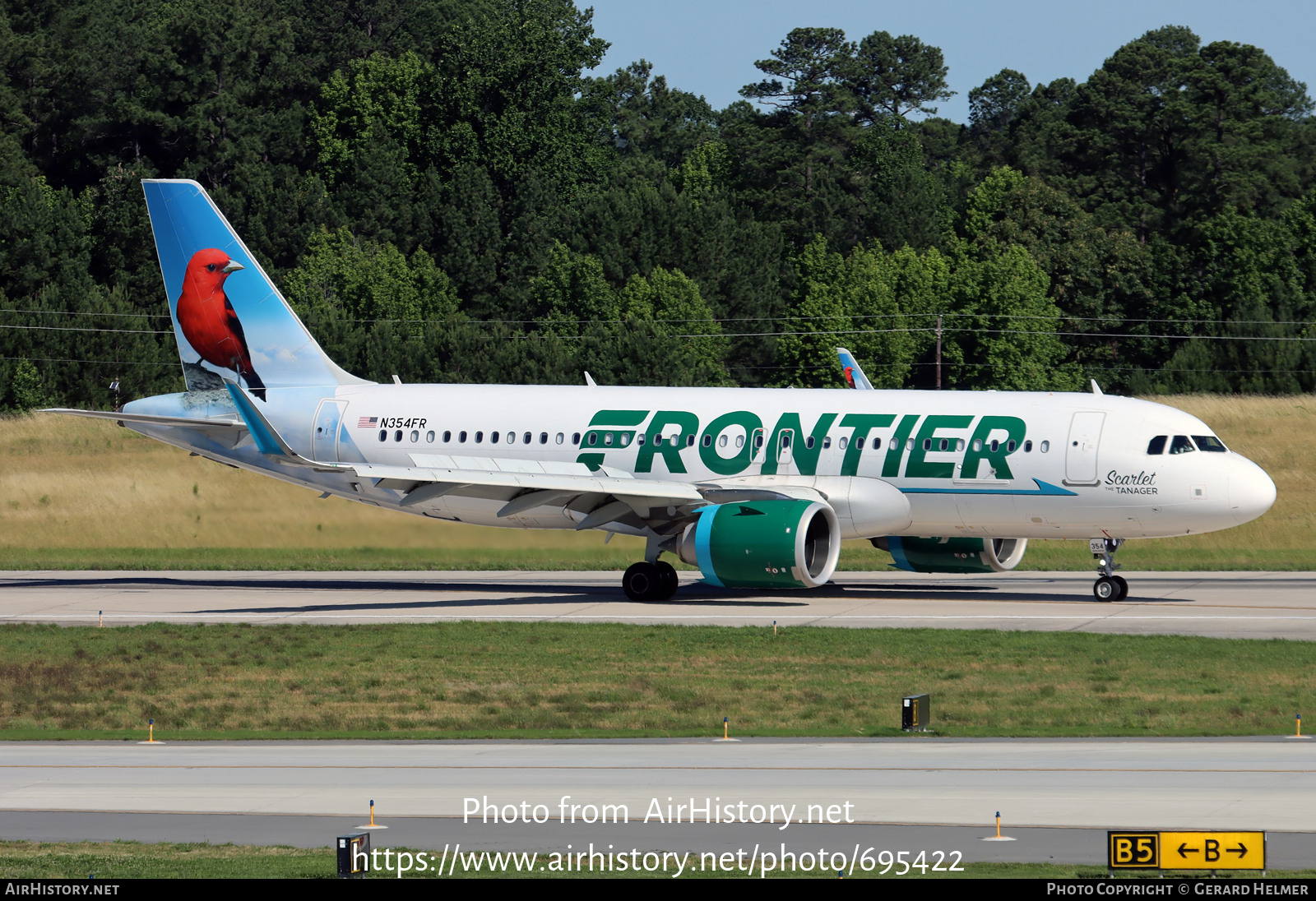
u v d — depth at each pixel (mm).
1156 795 32406
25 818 31438
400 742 40812
